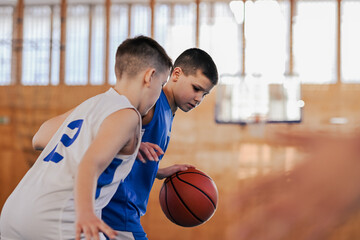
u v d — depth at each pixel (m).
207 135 6.05
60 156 1.20
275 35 6.20
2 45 6.38
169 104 1.93
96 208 1.21
